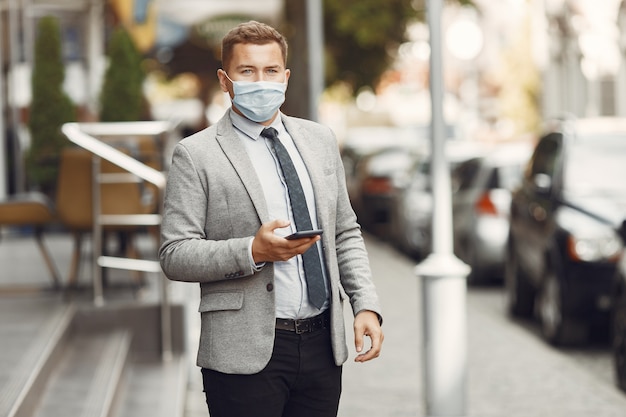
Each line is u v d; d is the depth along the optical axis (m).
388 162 26.25
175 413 7.63
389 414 8.78
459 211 17.39
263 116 4.40
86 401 7.21
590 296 11.23
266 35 4.41
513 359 11.20
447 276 8.27
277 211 4.43
